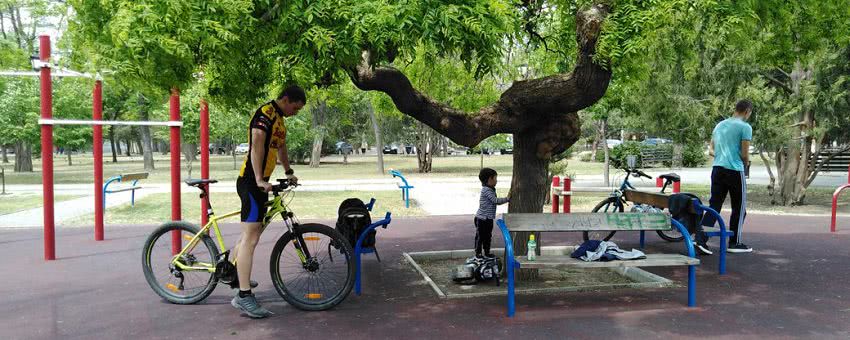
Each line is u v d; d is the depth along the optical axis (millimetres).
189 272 5645
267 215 5195
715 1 4461
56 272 6766
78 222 11148
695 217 6996
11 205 14211
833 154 13547
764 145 12750
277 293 5770
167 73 3934
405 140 51375
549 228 5258
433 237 9375
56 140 26672
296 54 4059
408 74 12797
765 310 5121
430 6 4047
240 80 5395
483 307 5258
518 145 6383
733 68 12148
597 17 4707
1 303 5422
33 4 19406
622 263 5000
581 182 21594
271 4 4207
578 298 5574
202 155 8906
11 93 25062
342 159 55094
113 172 32031
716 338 4379
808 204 14023
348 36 4078
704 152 34312
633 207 8898
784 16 6199
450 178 25234
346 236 5852
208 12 3838
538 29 7113
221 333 4543
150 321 4859
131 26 3699
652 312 5070
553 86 5328
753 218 11484
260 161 4918
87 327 4695
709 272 6695
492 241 8984
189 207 13508
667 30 5328
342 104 13789
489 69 4180
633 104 14398
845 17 6633
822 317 4910
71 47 4379
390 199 15555
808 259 7383
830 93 12141
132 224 10883
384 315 5023
